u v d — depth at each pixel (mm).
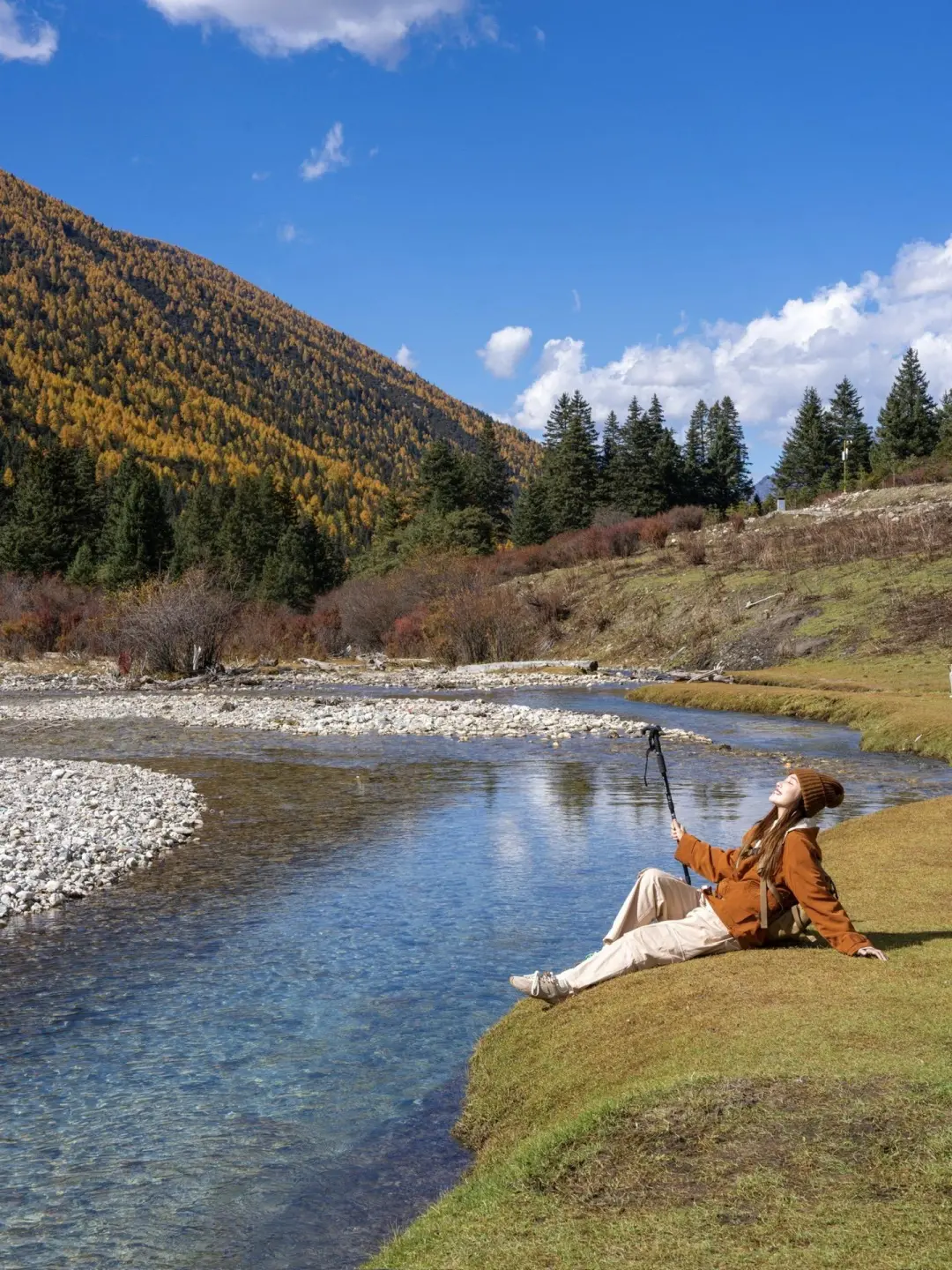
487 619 53156
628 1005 6250
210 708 31891
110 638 54438
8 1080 6617
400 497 111750
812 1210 3900
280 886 11336
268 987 8258
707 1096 4855
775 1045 5289
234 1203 5156
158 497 110250
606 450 110625
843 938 6422
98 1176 5445
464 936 9484
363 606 62000
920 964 6305
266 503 115562
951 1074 4758
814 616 43156
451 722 27641
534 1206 4297
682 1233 3869
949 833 11047
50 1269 4613
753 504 96312
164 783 17938
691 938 6801
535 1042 6391
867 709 27391
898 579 43812
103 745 23906
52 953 9148
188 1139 5840
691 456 112500
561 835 13906
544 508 96625
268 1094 6383
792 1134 4449
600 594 54969
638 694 35344
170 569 91750
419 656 56719
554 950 9039
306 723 27891
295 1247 4750
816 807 6656
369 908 10430
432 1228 4352
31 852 12500
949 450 78562
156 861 12609
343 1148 5703
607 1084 5418
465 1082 6516
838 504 63594
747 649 43000
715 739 24656
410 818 15211
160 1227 4949
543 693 37812
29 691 40688
